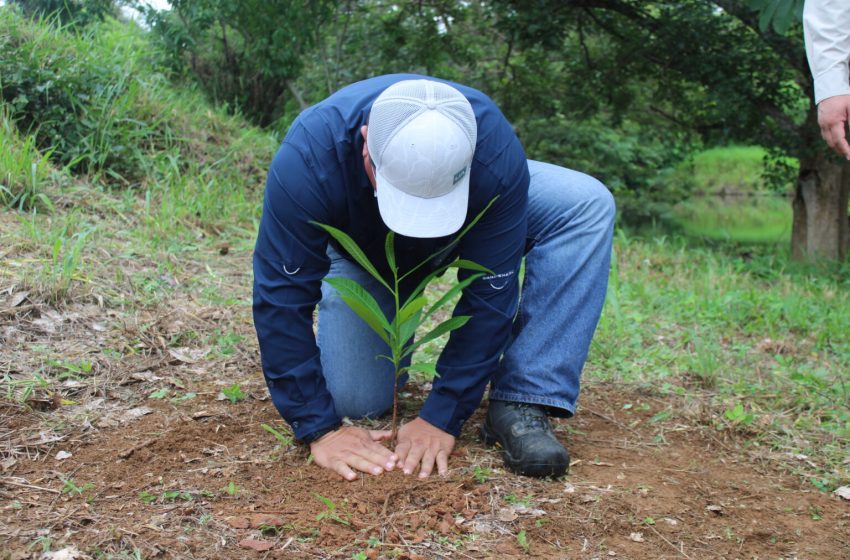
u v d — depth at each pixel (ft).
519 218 7.30
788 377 12.11
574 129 43.14
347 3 29.91
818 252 30.45
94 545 6.31
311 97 33.81
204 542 6.48
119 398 9.25
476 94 7.05
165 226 15.49
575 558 6.62
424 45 33.14
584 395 10.87
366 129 6.52
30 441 8.04
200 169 19.98
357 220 7.20
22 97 17.42
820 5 8.91
